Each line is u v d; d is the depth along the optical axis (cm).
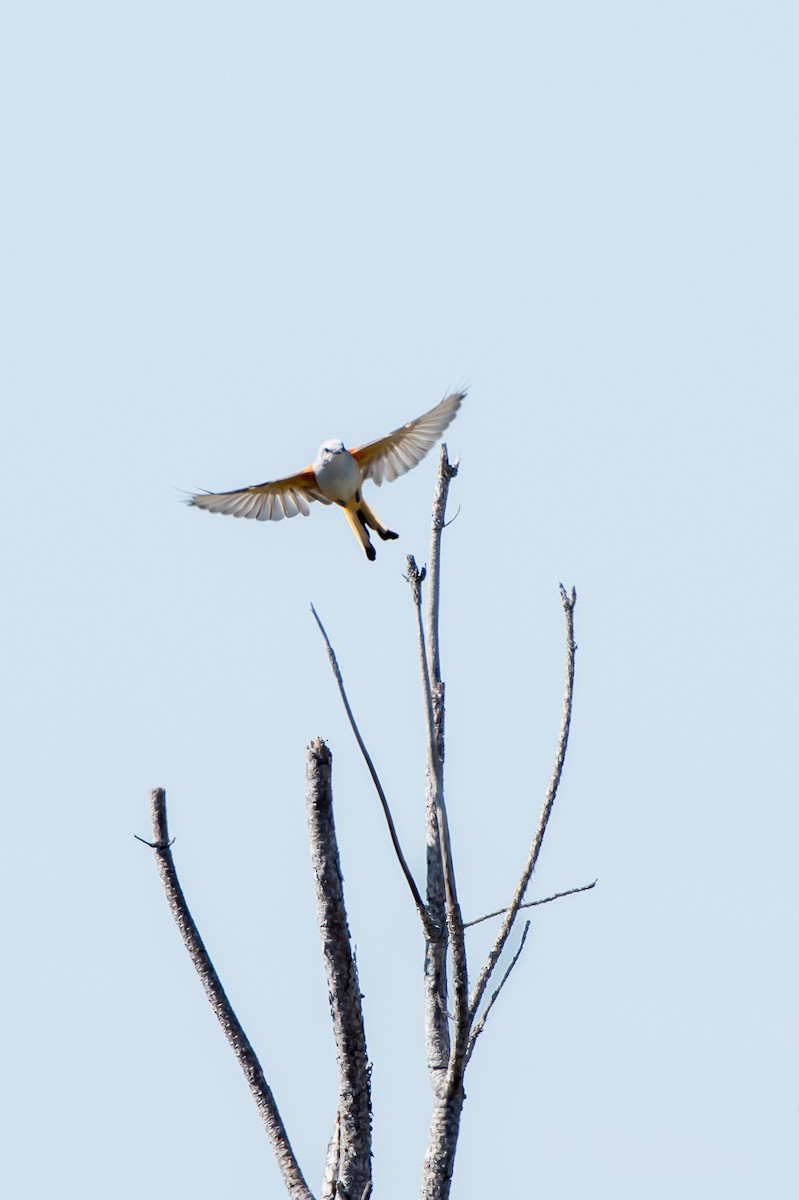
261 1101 1241
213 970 1274
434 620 1312
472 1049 1162
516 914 1144
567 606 1205
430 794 1352
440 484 1320
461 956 1112
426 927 1284
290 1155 1224
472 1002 1141
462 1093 1173
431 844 1348
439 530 1316
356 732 1130
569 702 1190
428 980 1305
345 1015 1210
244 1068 1252
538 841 1153
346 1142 1207
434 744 1090
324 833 1212
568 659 1198
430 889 1338
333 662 1106
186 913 1280
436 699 1330
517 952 1166
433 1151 1166
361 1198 1195
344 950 1211
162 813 1288
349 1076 1210
